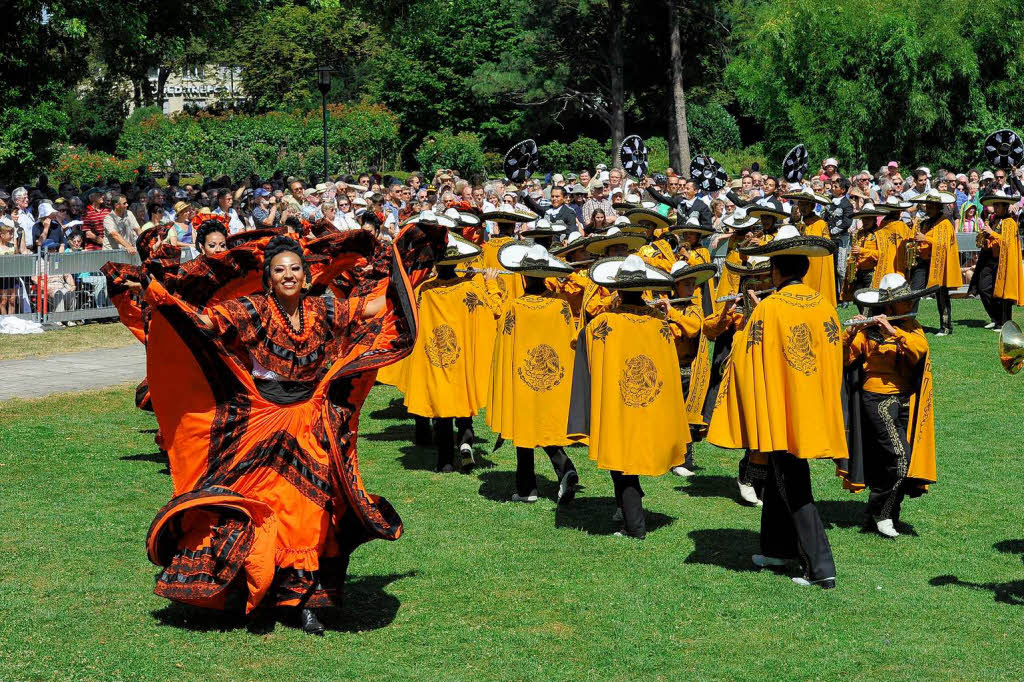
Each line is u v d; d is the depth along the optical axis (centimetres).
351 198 1784
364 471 934
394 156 5191
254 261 624
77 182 3819
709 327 891
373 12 4106
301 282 593
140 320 714
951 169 3203
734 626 602
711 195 2066
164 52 3288
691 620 609
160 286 560
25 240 1694
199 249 891
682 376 948
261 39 6488
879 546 752
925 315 1814
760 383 678
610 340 748
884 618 616
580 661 554
